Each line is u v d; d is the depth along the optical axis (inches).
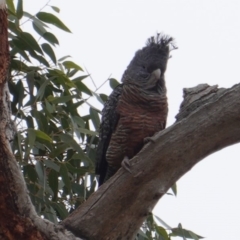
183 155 289.1
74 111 396.5
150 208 299.3
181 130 287.9
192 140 287.1
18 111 377.1
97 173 400.2
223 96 286.8
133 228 301.1
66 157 397.7
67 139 371.9
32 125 384.8
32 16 394.3
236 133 288.0
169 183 296.4
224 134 287.4
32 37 379.9
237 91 285.7
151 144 291.3
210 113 286.0
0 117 265.0
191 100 300.8
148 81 370.9
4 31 258.5
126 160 298.2
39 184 373.1
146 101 369.1
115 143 375.9
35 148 374.3
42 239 278.1
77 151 374.9
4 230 269.1
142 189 292.4
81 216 296.0
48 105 375.9
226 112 283.7
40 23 394.6
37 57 391.2
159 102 370.9
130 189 292.2
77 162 403.9
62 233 286.4
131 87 372.2
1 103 265.6
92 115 409.1
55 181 373.7
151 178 291.6
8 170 265.3
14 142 357.1
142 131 368.8
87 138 418.3
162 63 378.3
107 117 383.2
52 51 396.2
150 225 395.2
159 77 370.0
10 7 378.9
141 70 377.7
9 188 266.4
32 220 275.3
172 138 288.0
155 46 385.7
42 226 280.2
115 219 295.3
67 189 381.1
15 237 270.8
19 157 370.0
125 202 293.4
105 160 392.8
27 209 273.4
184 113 298.2
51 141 362.6
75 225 293.9
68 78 398.6
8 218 268.7
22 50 385.7
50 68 397.1
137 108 369.4
